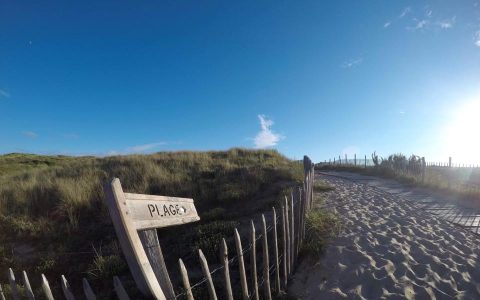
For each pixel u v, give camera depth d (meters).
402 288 5.07
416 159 16.69
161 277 3.42
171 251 6.67
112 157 19.05
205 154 18.84
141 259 2.89
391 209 9.75
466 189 12.50
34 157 35.19
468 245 6.86
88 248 7.04
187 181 11.55
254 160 17.25
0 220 8.12
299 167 15.74
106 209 8.49
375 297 4.90
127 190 10.14
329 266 5.73
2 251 6.86
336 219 7.94
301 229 6.23
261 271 5.45
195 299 4.82
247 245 6.35
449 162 26.02
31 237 7.46
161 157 17.36
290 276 5.46
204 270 3.38
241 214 8.38
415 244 6.76
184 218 4.10
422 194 12.62
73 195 9.05
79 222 8.15
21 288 5.53
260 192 10.55
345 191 12.55
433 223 8.40
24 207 8.87
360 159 25.39
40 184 10.95
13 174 16.48
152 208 3.41
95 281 5.80
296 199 5.98
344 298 4.88
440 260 6.03
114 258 6.20
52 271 6.27
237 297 4.83
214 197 9.73
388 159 19.84
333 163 27.69
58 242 7.30
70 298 2.68
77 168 14.98
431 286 5.15
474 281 5.37
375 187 14.24
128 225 2.84
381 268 5.63
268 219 7.83
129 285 5.39
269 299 4.61
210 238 6.77
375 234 7.21
